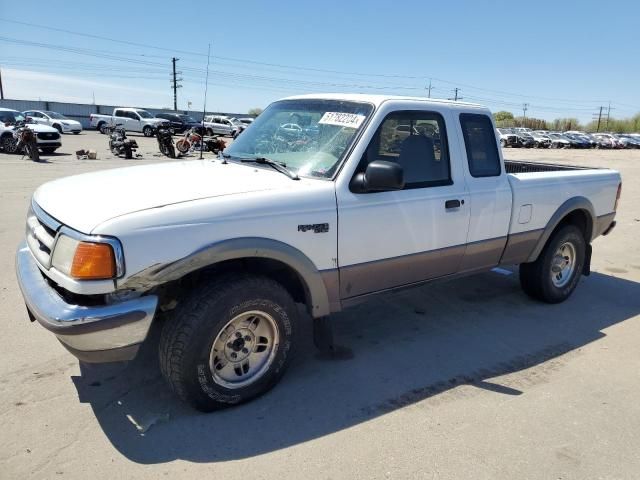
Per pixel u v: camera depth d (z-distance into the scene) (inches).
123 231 105.3
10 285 204.8
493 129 175.6
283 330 129.7
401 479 103.7
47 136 800.9
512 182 177.3
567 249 208.4
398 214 145.3
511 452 113.3
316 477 103.4
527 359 159.3
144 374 140.3
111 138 850.1
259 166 149.2
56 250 111.7
